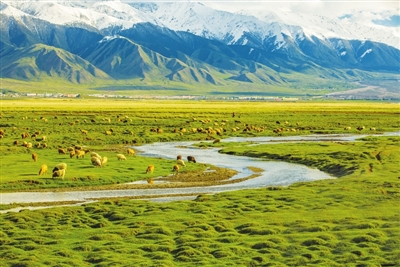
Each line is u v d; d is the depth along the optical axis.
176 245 46.69
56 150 114.56
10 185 73.75
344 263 41.59
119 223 53.94
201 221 53.41
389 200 62.03
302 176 86.25
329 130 173.62
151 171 85.50
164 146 131.12
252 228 50.50
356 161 97.00
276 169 94.00
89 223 53.94
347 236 47.72
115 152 115.69
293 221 53.00
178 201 63.84
